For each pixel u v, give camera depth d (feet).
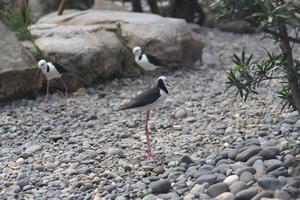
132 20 53.47
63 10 58.59
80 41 48.32
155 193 27.37
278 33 25.38
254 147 29.84
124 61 51.19
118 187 28.48
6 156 34.12
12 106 43.45
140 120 39.65
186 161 30.50
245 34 71.05
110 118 40.47
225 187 26.23
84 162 32.01
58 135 37.14
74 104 43.88
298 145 27.71
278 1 24.56
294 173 26.25
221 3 24.77
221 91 46.42
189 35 54.80
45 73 41.45
